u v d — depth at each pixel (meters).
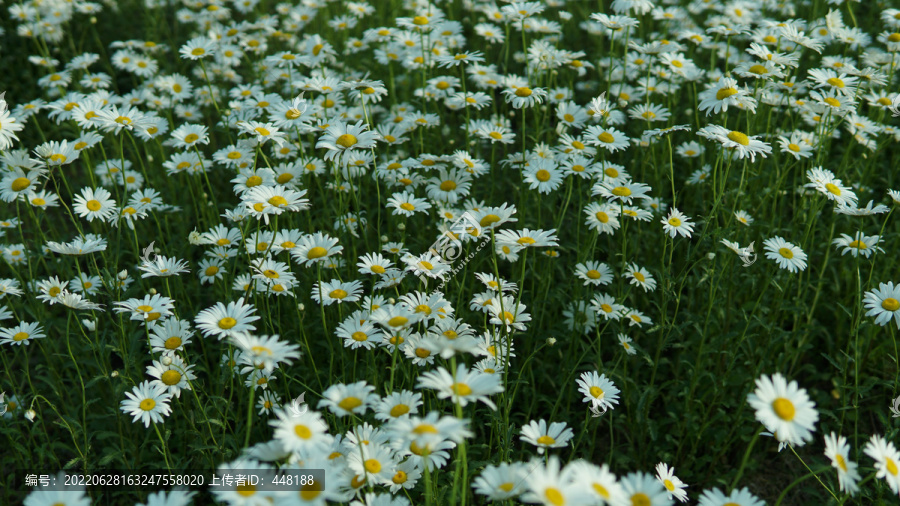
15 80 7.29
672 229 3.51
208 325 2.70
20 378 4.24
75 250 3.21
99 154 6.14
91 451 3.53
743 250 3.33
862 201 4.57
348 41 6.87
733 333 3.52
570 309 3.90
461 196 4.77
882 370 4.11
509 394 3.51
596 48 7.07
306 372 3.69
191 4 7.78
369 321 3.01
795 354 4.00
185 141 4.38
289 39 6.89
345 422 3.25
